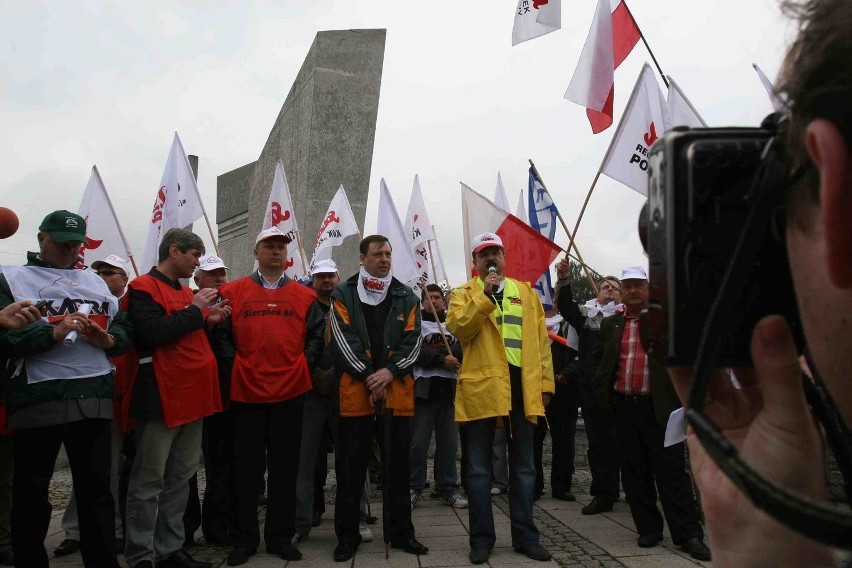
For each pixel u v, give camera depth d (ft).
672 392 14.93
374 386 15.19
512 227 21.11
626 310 16.61
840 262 1.34
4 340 11.69
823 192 1.33
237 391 15.35
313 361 16.87
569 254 20.03
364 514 16.90
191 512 17.16
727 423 1.93
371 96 31.53
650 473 15.92
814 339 1.47
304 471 17.34
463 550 15.61
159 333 13.70
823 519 1.24
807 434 1.72
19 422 11.84
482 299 14.44
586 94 18.79
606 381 16.31
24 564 11.77
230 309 16.06
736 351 1.72
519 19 19.99
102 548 12.33
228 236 45.55
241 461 15.28
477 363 14.96
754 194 1.57
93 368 12.43
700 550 14.53
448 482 22.30
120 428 16.43
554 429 23.11
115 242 19.85
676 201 1.71
